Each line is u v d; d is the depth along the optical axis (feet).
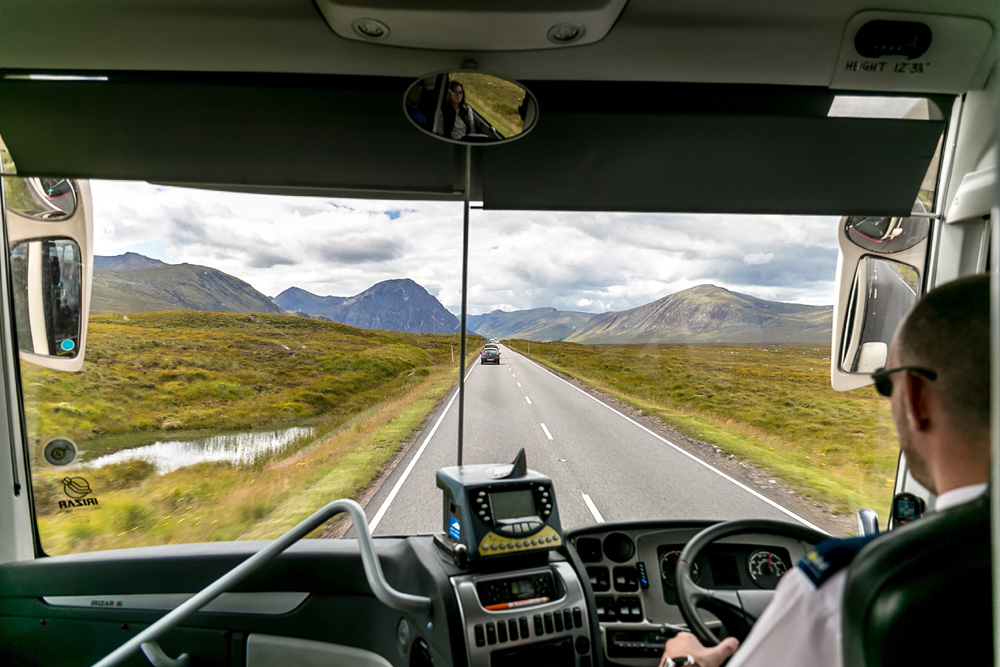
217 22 8.15
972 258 9.65
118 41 8.54
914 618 2.14
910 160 9.74
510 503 6.82
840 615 2.35
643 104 9.56
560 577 6.74
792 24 8.20
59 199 9.54
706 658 4.72
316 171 9.75
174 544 8.94
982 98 9.06
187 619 8.34
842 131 9.61
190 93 9.33
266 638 8.19
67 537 8.91
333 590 8.11
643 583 7.97
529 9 7.50
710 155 9.71
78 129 9.29
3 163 9.17
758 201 9.91
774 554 8.19
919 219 10.15
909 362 2.40
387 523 11.21
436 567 6.72
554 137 9.68
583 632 6.54
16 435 8.81
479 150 9.82
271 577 8.25
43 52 8.74
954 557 2.14
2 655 8.50
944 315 2.31
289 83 9.39
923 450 2.40
